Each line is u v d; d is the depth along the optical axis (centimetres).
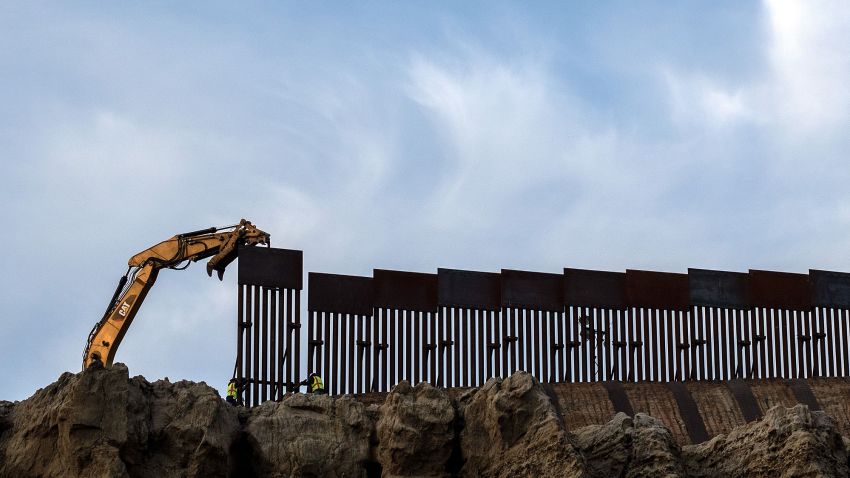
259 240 5700
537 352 5953
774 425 3931
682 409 5875
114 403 3747
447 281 5844
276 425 3962
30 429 3784
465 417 3978
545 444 3812
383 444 3959
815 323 6397
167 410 3853
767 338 6294
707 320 6212
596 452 3972
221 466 3841
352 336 5650
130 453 3741
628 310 6109
